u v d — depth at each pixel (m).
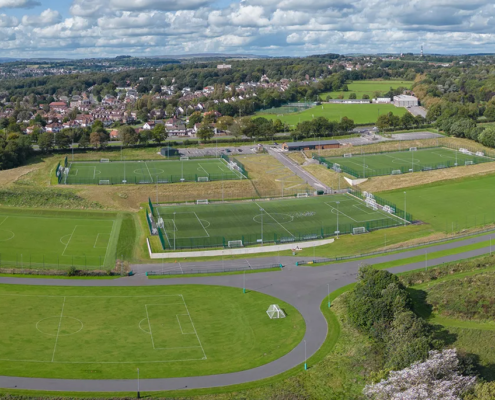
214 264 166.38
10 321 127.69
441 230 196.00
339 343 119.06
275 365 111.25
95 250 178.00
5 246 179.25
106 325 127.00
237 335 123.25
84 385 103.38
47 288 146.50
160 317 131.38
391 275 129.75
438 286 140.12
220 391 102.56
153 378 106.31
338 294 143.38
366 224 199.38
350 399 100.38
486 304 127.25
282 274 157.50
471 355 111.12
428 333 111.00
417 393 81.62
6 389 101.12
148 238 187.25
